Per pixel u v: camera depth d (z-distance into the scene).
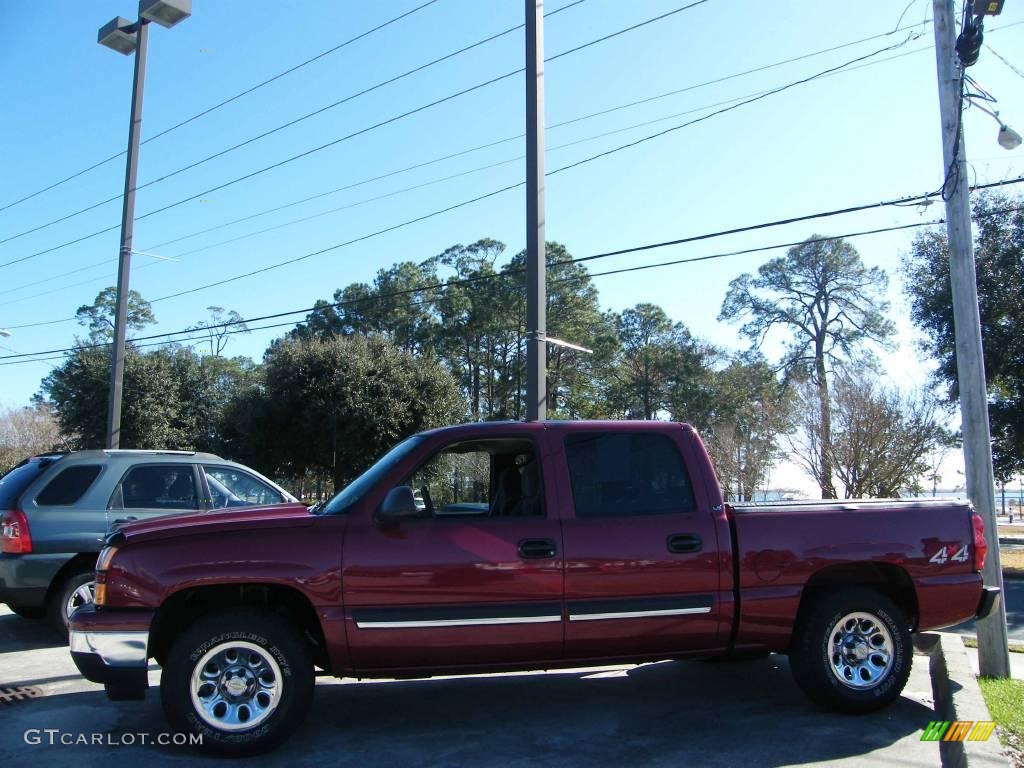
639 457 5.79
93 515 8.41
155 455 9.04
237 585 5.17
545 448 5.67
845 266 55.25
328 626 5.08
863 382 26.09
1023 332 21.08
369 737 5.45
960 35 7.27
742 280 59.06
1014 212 21.50
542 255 10.36
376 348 31.53
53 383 32.22
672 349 58.34
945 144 7.33
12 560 7.99
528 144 10.53
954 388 23.81
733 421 40.59
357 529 5.25
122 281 16.83
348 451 29.33
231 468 9.56
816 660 5.73
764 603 5.61
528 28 10.68
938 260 23.45
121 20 17.11
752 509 5.80
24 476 8.57
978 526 6.07
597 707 6.14
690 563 5.53
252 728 4.98
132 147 17.08
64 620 8.25
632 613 5.40
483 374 63.19
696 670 7.30
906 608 6.08
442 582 5.20
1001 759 4.40
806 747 5.21
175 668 4.94
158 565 5.04
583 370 59.47
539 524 5.43
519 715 5.96
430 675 5.34
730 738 5.40
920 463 24.98
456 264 59.75
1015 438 22.06
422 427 30.45
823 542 5.76
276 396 30.09
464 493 7.27
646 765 4.91
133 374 31.22
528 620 5.27
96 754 5.10
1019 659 8.03
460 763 4.96
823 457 25.31
